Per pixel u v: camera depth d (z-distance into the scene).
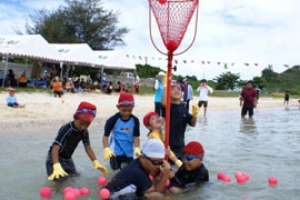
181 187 5.16
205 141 9.57
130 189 4.63
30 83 26.50
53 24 52.12
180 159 6.38
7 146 7.54
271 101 40.38
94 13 52.94
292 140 10.45
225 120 15.99
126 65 34.28
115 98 24.41
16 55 24.50
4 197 4.48
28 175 5.50
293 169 6.62
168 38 6.00
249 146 9.06
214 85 64.38
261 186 5.43
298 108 30.89
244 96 17.58
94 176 5.64
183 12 5.96
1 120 10.53
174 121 6.48
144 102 22.77
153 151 4.67
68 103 17.77
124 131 6.05
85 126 5.48
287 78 81.31
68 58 28.64
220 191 5.11
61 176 5.30
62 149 5.48
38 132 9.48
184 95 17.02
